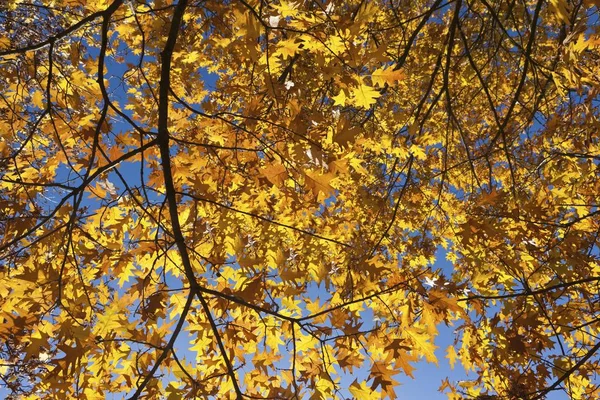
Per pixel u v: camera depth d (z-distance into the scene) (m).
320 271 3.05
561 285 2.57
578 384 3.52
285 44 2.44
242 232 3.63
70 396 2.57
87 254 2.84
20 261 2.78
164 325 2.75
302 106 3.28
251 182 3.38
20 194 3.00
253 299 2.60
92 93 3.04
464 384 3.94
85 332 2.25
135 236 3.12
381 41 4.44
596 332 3.62
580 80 2.84
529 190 4.52
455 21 3.58
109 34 3.97
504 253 3.41
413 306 2.77
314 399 2.40
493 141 3.97
